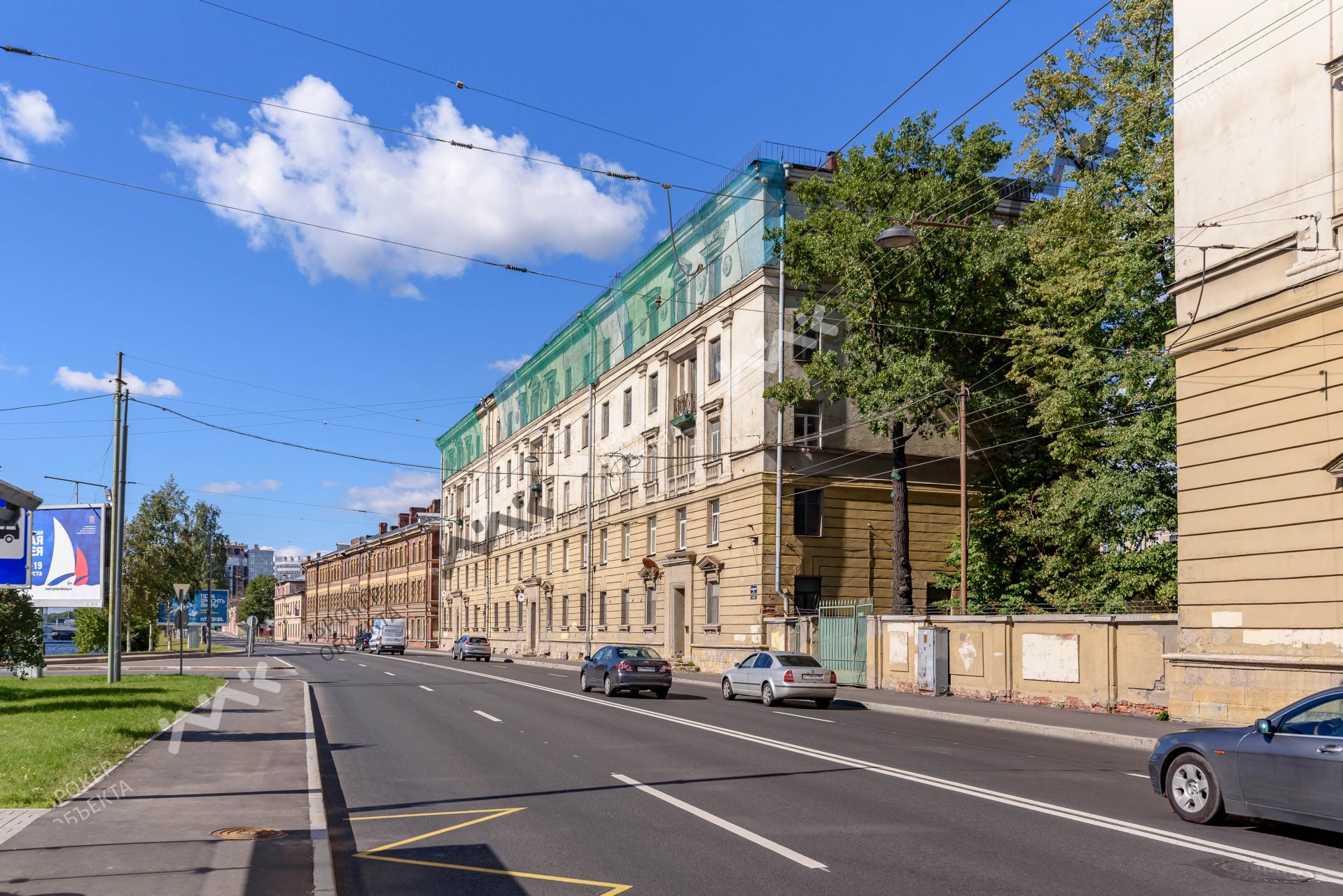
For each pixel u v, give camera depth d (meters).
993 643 25.77
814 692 25.12
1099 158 30.78
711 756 14.59
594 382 55.31
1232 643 18.61
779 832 9.28
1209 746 9.57
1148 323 27.72
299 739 15.46
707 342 42.69
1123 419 28.33
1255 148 18.70
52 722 16.67
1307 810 8.63
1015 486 34.53
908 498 38.78
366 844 8.91
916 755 14.93
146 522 68.81
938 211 29.75
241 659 52.34
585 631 53.34
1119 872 7.79
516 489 70.62
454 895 7.28
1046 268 30.19
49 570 28.56
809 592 37.91
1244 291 18.70
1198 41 20.08
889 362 31.14
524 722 19.67
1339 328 16.77
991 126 30.34
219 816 9.44
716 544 40.97
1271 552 17.88
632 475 50.19
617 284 52.25
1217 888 7.34
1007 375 33.22
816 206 33.09
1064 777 12.82
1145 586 27.48
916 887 7.38
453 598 87.06
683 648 44.31
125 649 63.16
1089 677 22.55
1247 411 18.53
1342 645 16.47
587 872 7.88
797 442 37.75
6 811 9.60
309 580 144.75
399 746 15.77
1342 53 17.08
